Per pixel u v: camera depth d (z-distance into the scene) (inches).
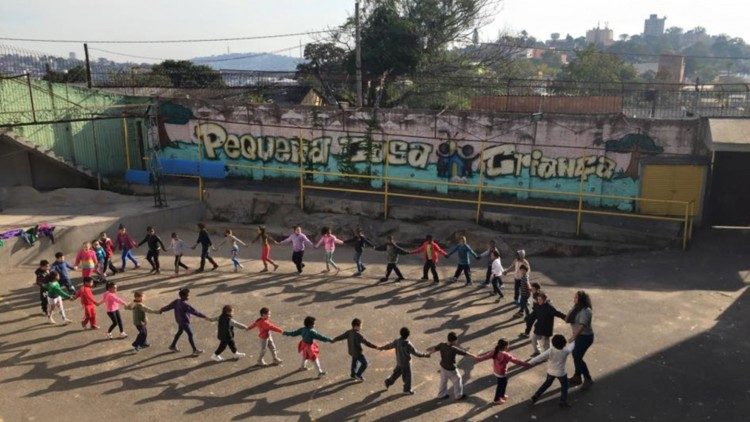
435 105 1435.8
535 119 828.0
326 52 1539.1
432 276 663.8
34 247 679.1
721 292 607.2
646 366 455.8
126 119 982.4
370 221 826.8
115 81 1206.3
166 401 404.8
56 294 518.6
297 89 1401.3
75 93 922.1
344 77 1451.8
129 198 894.4
